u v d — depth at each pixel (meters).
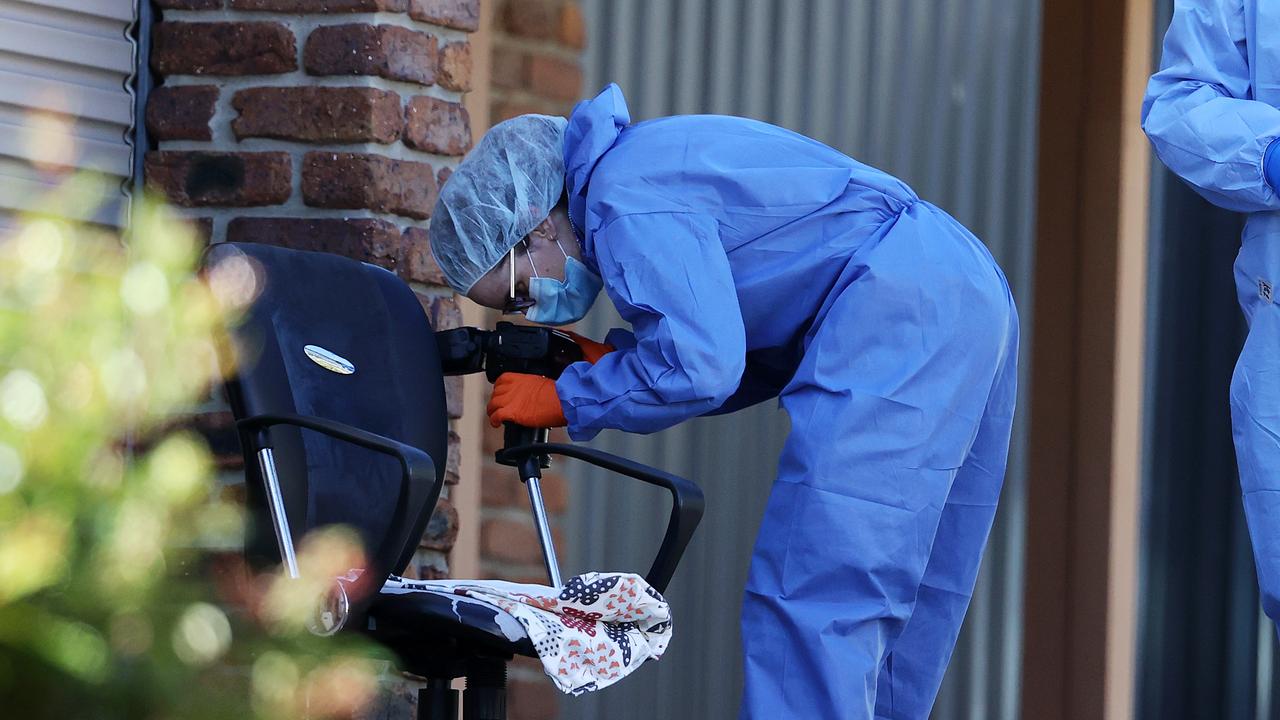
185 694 2.74
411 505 6.84
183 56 10.44
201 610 2.81
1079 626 14.01
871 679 8.25
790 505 8.27
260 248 8.00
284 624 3.22
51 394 2.84
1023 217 14.22
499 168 8.64
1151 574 14.29
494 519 11.45
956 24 14.04
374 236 10.16
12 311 2.95
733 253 8.45
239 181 10.31
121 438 3.02
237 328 7.51
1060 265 14.21
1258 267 9.18
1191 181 9.33
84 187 3.64
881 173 8.87
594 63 12.17
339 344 8.12
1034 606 14.08
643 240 8.12
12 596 2.67
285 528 7.12
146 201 3.31
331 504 7.84
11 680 2.64
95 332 2.99
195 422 10.09
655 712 12.35
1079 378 14.16
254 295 7.73
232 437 10.06
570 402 8.20
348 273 8.38
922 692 9.39
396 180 10.30
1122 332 14.02
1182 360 14.47
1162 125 9.38
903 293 8.32
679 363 7.94
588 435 8.33
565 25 11.96
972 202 14.07
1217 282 14.56
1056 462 14.13
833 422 8.21
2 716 2.65
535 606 7.27
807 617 8.12
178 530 2.93
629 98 12.39
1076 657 14.00
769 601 8.23
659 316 8.02
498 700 7.71
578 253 8.79
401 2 10.38
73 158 10.13
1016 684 14.01
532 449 8.19
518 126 8.74
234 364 7.43
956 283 8.48
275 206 10.33
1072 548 14.10
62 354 2.92
